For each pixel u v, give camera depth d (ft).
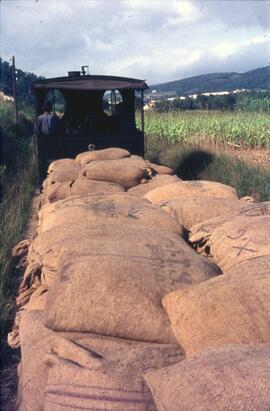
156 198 17.58
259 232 10.98
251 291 8.18
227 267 10.72
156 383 6.98
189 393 6.32
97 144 31.63
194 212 14.52
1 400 11.50
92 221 13.28
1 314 15.05
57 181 22.03
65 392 7.35
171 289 9.09
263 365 6.37
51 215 13.89
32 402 7.96
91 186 20.02
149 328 8.64
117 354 7.96
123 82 30.81
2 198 29.14
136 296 8.86
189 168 39.11
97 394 7.15
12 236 21.77
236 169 34.58
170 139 60.75
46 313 9.06
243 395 5.98
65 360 7.86
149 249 9.90
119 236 10.46
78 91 32.40
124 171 20.99
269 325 7.80
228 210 14.61
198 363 6.81
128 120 33.35
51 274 11.23
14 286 17.72
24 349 9.27
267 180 30.37
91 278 9.05
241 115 67.51
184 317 8.36
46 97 32.01
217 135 59.31
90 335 8.71
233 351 6.92
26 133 66.28
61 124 32.76
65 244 11.12
